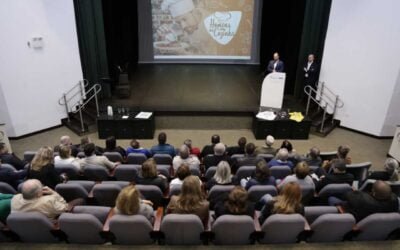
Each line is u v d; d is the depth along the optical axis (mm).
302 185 3787
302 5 9078
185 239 3041
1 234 3115
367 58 7418
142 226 2922
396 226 3088
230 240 3062
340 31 7770
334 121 8320
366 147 7238
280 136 7547
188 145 5422
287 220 2912
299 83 9172
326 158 5547
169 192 3834
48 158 3951
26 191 3061
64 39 7781
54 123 8086
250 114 7945
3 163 4688
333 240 3195
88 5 8344
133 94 9141
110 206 3732
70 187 3600
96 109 8367
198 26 11914
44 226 2994
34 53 7328
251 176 4156
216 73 11164
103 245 3068
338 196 3820
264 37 11336
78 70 8258
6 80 7016
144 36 12273
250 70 11625
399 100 7258
